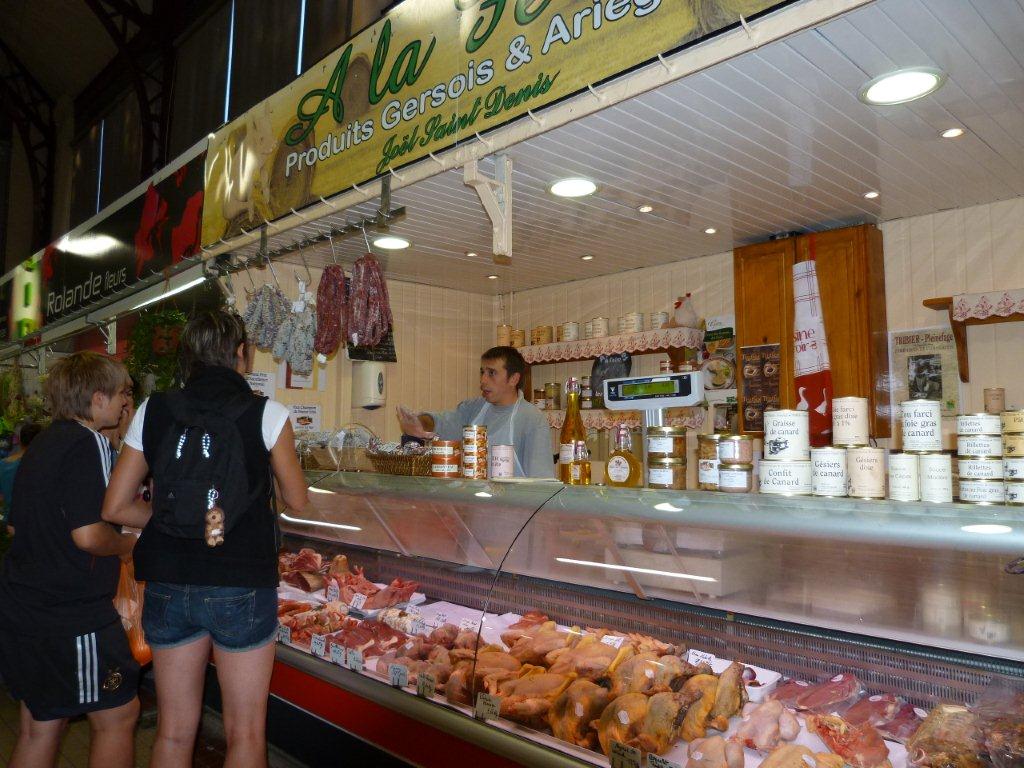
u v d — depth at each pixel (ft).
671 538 6.33
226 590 6.34
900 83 7.50
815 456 5.72
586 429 16.02
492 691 6.57
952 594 5.03
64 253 21.71
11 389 25.85
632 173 10.12
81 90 34.60
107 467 7.55
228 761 6.49
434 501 8.16
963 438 5.14
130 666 7.73
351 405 16.42
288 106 12.63
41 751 7.67
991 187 10.79
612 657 6.46
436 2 9.86
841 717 5.50
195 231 15.14
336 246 14.16
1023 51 6.91
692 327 14.39
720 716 5.69
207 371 6.81
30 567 7.36
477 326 18.95
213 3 23.58
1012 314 10.80
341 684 7.94
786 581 5.89
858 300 12.25
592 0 7.91
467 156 9.28
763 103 7.93
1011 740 4.61
